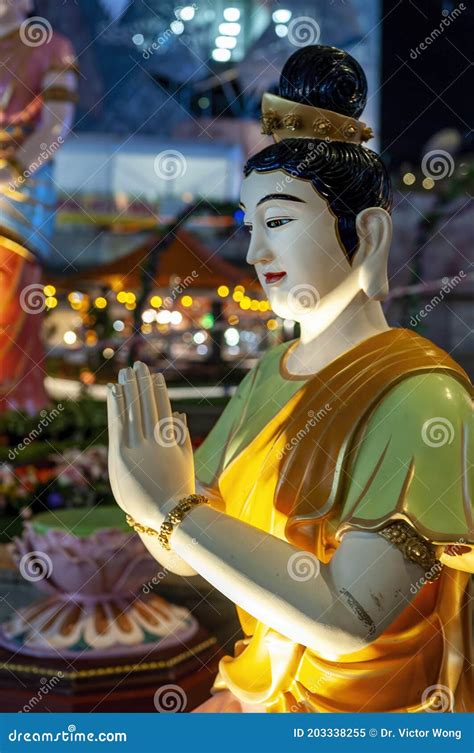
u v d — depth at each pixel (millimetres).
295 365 2514
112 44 17453
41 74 8352
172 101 17672
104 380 13180
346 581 2004
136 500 2195
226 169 17625
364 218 2324
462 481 2057
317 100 2355
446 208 10156
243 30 15070
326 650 2025
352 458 2191
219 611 5180
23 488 7145
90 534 4031
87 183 18328
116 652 3867
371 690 2193
